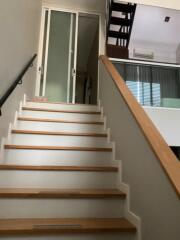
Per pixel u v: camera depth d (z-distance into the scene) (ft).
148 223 5.16
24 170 7.20
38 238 5.19
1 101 6.40
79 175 7.47
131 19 16.71
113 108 9.36
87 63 25.05
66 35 16.81
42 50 16.10
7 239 5.08
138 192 5.86
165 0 13.21
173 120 13.25
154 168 5.00
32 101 12.12
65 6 17.04
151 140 5.24
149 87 13.55
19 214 6.02
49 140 9.22
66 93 15.92
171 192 4.21
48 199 6.21
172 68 14.03
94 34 20.44
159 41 25.05
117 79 9.53
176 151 13.65
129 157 6.80
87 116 11.42
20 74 9.33
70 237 5.32
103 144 9.54
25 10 10.79
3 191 6.25
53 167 7.34
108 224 5.75
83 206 6.35
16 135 9.06
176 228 4.00
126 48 16.90
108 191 6.93
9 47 8.31
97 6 17.24
